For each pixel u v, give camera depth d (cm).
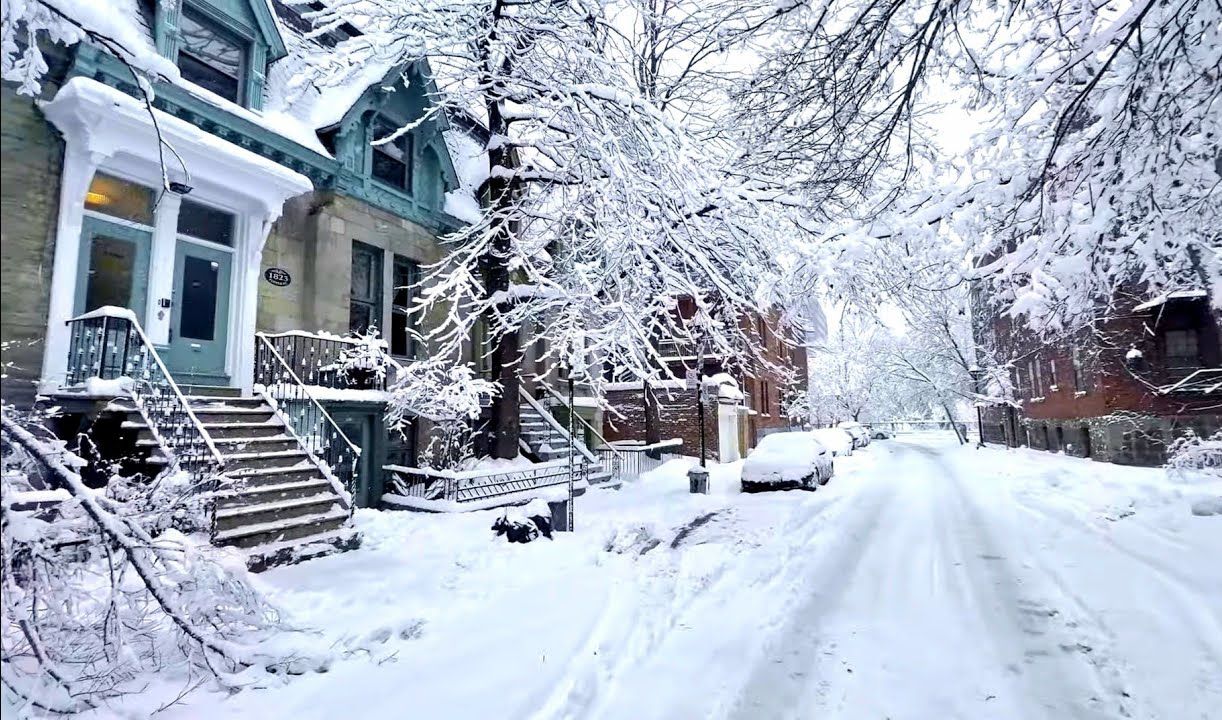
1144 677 403
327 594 577
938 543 820
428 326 1370
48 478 392
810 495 1321
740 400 2398
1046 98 674
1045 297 700
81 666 385
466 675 418
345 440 916
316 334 1056
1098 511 980
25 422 396
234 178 904
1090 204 653
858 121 820
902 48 633
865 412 5625
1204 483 1080
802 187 820
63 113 726
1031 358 2688
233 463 744
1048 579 628
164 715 363
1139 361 1777
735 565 719
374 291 1261
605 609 552
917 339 3562
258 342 995
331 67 1058
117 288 820
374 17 1106
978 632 492
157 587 398
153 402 709
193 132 823
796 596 600
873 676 418
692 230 1123
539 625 513
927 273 779
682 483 1536
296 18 1282
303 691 396
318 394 983
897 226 649
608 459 1812
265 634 464
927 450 3259
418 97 1369
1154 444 1747
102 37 432
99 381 663
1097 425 1909
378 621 514
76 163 738
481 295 1291
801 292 729
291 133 1055
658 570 687
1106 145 613
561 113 1109
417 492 1148
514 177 1284
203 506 535
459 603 568
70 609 359
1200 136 606
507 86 1192
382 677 416
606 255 1153
